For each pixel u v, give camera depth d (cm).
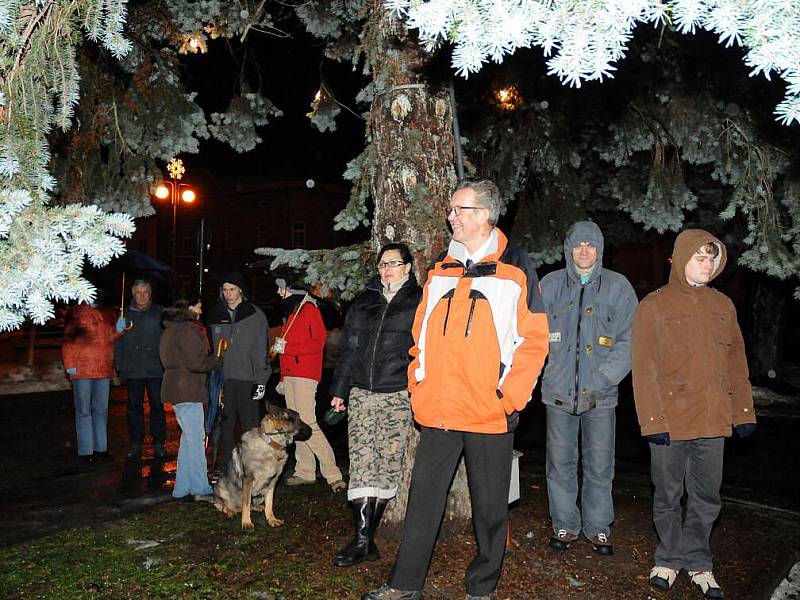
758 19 220
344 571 418
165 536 491
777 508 595
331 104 842
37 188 321
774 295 1425
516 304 357
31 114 326
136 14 732
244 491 507
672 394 411
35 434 1016
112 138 782
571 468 466
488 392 352
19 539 537
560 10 233
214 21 758
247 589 396
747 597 406
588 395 450
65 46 338
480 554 368
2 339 2120
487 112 872
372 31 492
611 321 451
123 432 1002
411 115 473
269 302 3591
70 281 265
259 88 854
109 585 407
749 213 809
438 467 372
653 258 2042
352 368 459
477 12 237
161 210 4356
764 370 1440
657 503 418
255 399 643
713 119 804
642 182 970
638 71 795
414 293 445
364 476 432
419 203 468
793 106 224
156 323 820
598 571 429
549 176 921
